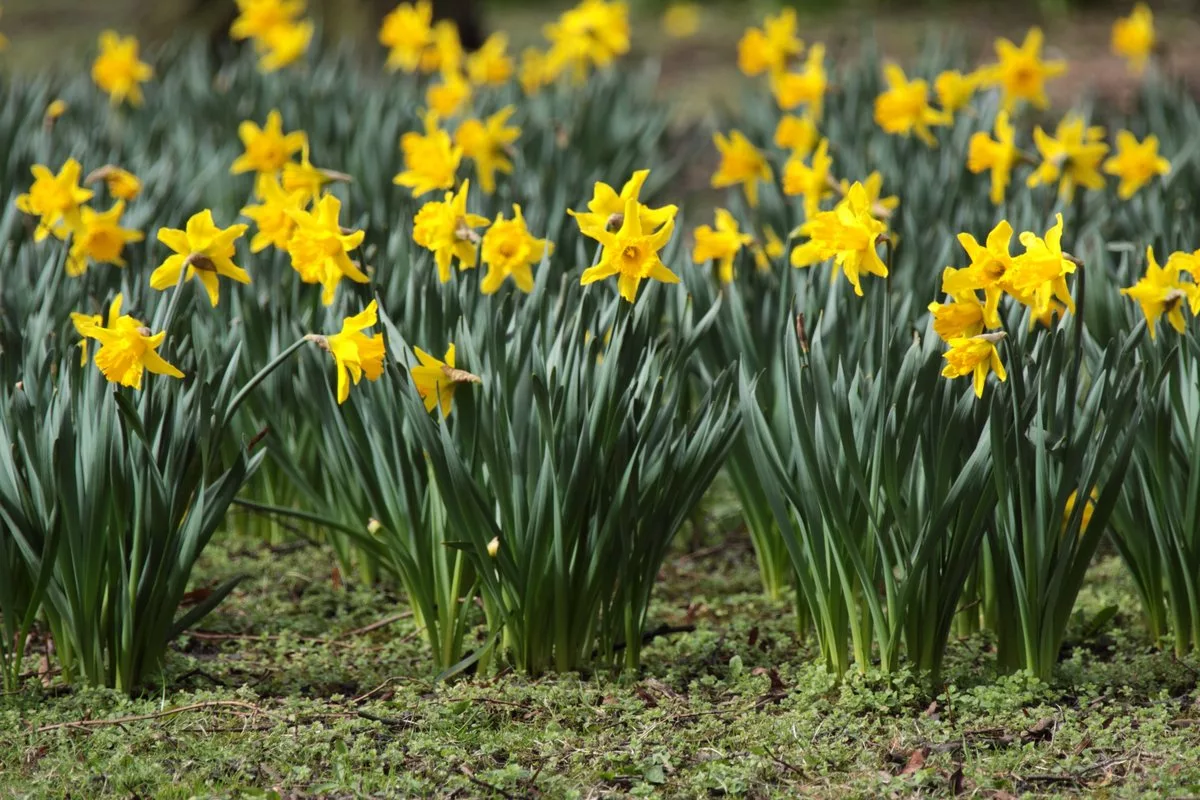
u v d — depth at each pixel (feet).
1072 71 53.47
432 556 16.17
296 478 18.16
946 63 33.22
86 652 15.10
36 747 14.05
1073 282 18.65
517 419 15.57
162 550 14.78
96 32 67.51
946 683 15.60
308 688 16.17
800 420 14.34
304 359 16.85
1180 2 67.67
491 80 34.14
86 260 19.12
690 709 15.14
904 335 17.37
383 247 20.63
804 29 66.85
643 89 36.35
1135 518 16.33
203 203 28.25
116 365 13.51
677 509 15.60
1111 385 14.99
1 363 15.48
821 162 21.01
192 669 16.26
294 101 30.91
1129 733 14.28
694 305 18.76
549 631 15.79
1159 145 29.07
